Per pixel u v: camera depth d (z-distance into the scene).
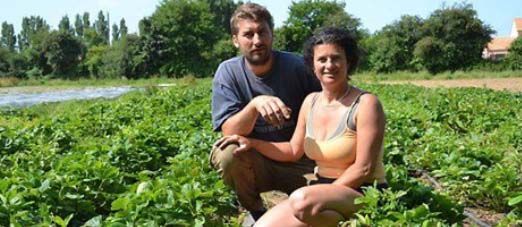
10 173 6.66
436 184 7.23
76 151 8.10
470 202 6.31
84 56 73.81
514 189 6.07
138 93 29.42
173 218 4.98
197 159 7.36
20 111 20.44
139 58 67.44
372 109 4.15
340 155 4.24
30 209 5.23
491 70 51.12
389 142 8.73
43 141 9.89
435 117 12.92
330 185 4.11
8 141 9.37
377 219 4.17
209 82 44.88
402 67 56.16
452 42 53.34
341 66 4.21
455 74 47.62
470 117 12.57
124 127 12.00
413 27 55.59
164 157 8.55
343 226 4.05
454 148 8.23
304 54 4.46
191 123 11.83
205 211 5.44
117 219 4.76
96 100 26.16
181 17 68.19
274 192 6.46
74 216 5.48
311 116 4.47
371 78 46.03
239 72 5.09
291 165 5.13
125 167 7.60
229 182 5.20
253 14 4.84
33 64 72.69
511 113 13.59
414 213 4.24
